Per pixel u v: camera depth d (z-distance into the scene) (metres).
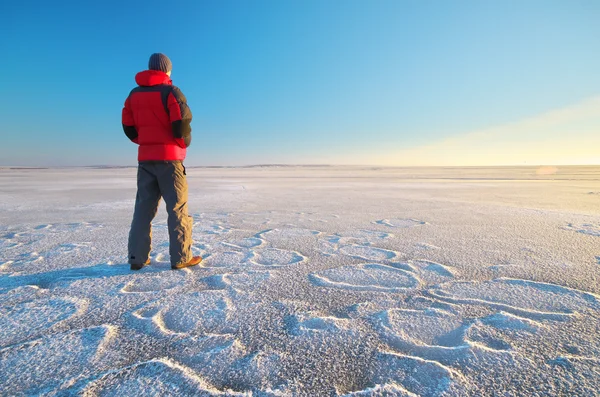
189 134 2.41
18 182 17.03
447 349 1.31
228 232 3.90
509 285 2.04
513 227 4.06
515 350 1.30
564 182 16.62
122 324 1.55
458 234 3.69
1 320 1.59
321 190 11.45
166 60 2.39
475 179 21.28
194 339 1.41
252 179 22.89
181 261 2.44
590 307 1.70
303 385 1.11
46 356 1.27
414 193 9.86
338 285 2.08
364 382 1.13
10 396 1.04
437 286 2.05
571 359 1.23
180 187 2.42
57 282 2.14
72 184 15.04
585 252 2.83
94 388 1.08
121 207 6.39
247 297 1.88
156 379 1.13
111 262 2.63
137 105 2.30
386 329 1.49
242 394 1.05
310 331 1.47
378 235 3.69
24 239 3.49
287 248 3.11
